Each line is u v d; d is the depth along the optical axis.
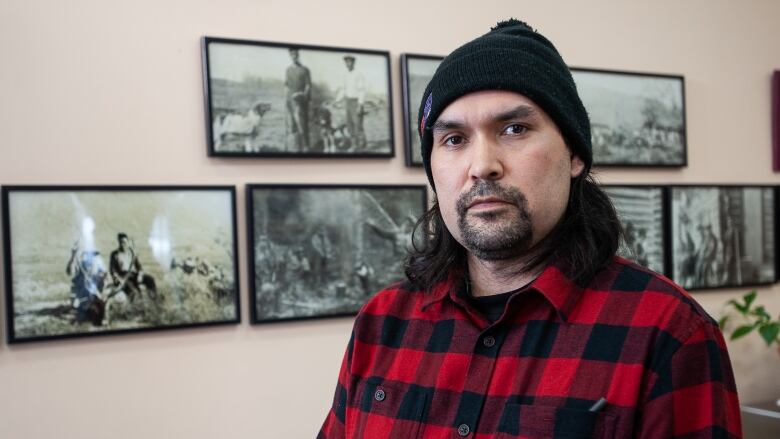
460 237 0.84
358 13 2.05
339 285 1.99
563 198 0.84
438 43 2.14
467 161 0.82
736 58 2.53
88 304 1.76
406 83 2.06
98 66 1.79
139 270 1.80
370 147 2.02
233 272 1.89
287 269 1.94
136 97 1.82
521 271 0.87
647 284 0.81
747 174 2.53
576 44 2.30
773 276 2.52
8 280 1.69
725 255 2.44
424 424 0.85
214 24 1.90
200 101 1.88
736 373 2.47
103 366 1.78
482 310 0.90
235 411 1.90
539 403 0.77
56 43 1.76
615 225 0.90
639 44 2.39
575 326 0.80
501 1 2.22
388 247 2.04
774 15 2.55
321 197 1.98
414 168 2.10
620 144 2.30
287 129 1.94
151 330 1.81
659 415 0.71
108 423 1.78
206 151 1.88
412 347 0.92
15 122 1.72
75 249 1.75
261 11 1.95
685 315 0.76
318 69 1.97
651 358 0.74
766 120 2.54
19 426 1.71
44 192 1.73
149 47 1.84
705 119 2.47
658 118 2.36
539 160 0.81
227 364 1.90
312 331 1.99
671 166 2.37
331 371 2.01
